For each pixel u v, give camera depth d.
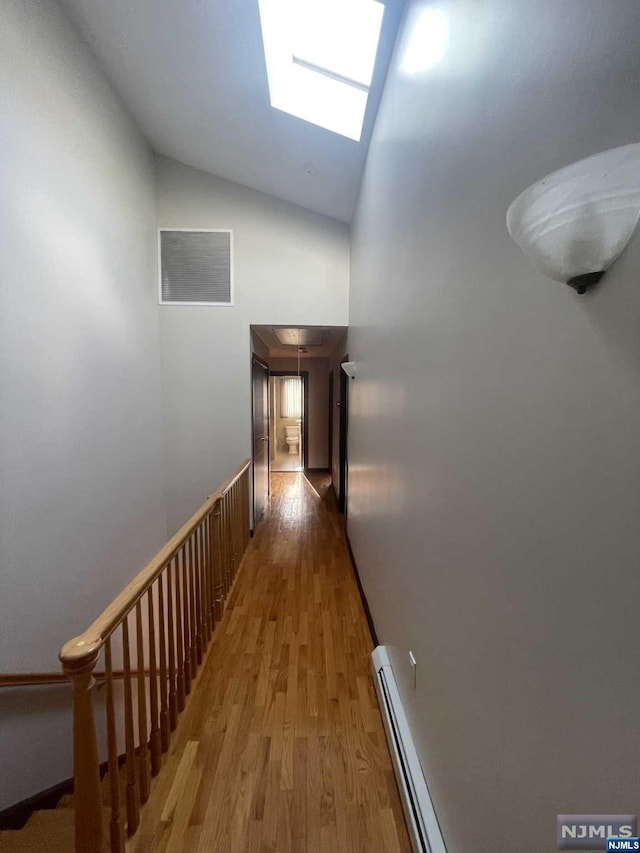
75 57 2.25
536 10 0.64
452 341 1.03
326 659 2.13
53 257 2.06
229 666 2.07
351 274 3.56
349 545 3.67
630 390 0.44
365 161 2.60
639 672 0.44
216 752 1.55
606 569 0.49
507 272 0.74
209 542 2.31
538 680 0.64
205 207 3.65
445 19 1.10
